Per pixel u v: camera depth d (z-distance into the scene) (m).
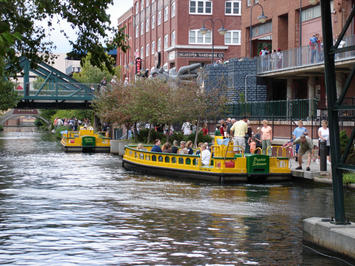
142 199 17.66
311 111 30.47
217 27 61.41
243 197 18.02
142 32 78.62
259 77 41.03
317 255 10.56
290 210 15.50
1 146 54.59
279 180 22.28
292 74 37.81
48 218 14.26
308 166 21.86
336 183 10.78
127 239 11.85
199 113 33.16
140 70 71.06
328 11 10.51
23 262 10.00
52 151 46.62
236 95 41.16
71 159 37.00
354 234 9.97
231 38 61.84
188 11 61.12
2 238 11.90
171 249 11.00
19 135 88.19
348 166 10.41
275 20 41.84
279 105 33.88
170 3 64.00
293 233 12.49
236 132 25.06
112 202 17.02
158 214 14.84
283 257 10.41
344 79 33.69
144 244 11.40
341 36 10.41
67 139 46.31
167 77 49.53
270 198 17.77
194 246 11.25
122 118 41.28
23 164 32.75
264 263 10.02
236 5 61.75
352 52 29.70
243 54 47.16
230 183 21.80
